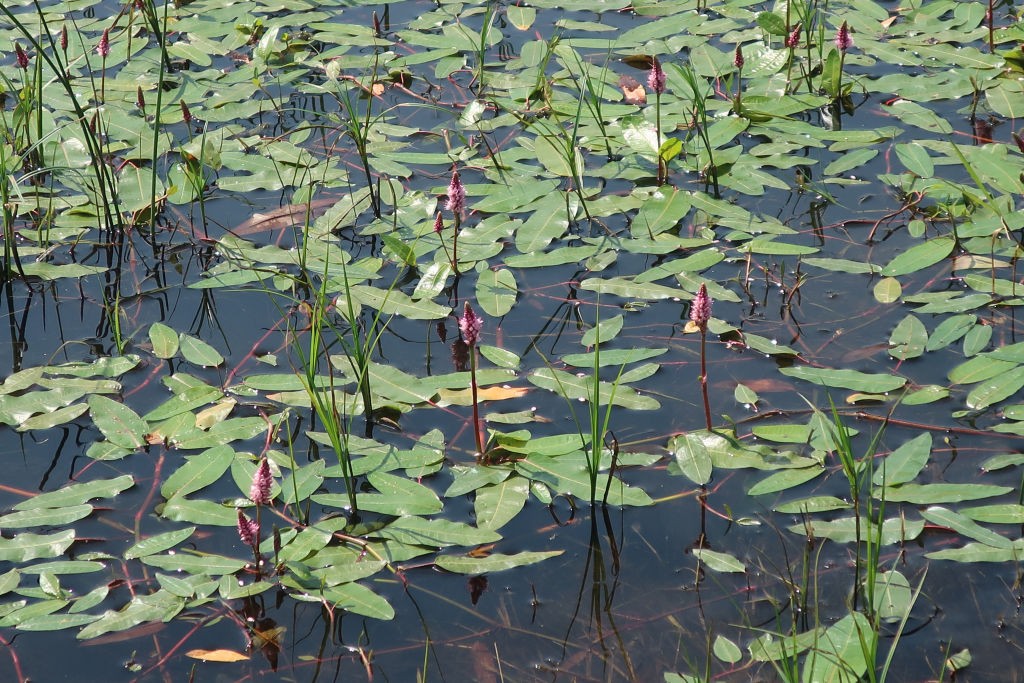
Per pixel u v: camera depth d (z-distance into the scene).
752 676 2.29
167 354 3.37
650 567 2.59
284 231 4.00
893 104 4.66
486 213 4.08
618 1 5.72
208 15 5.72
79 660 2.38
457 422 3.06
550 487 2.81
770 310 3.49
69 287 3.78
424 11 5.77
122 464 2.93
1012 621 2.38
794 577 2.53
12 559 2.61
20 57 4.33
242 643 2.42
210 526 2.74
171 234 4.05
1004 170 4.02
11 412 3.11
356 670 2.35
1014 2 5.48
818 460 2.82
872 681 2.11
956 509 2.70
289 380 3.20
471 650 2.39
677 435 2.96
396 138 4.63
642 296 3.54
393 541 2.63
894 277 3.58
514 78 5.00
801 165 4.28
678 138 4.31
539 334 3.44
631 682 2.30
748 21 5.43
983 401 3.00
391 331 3.49
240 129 4.71
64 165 4.44
